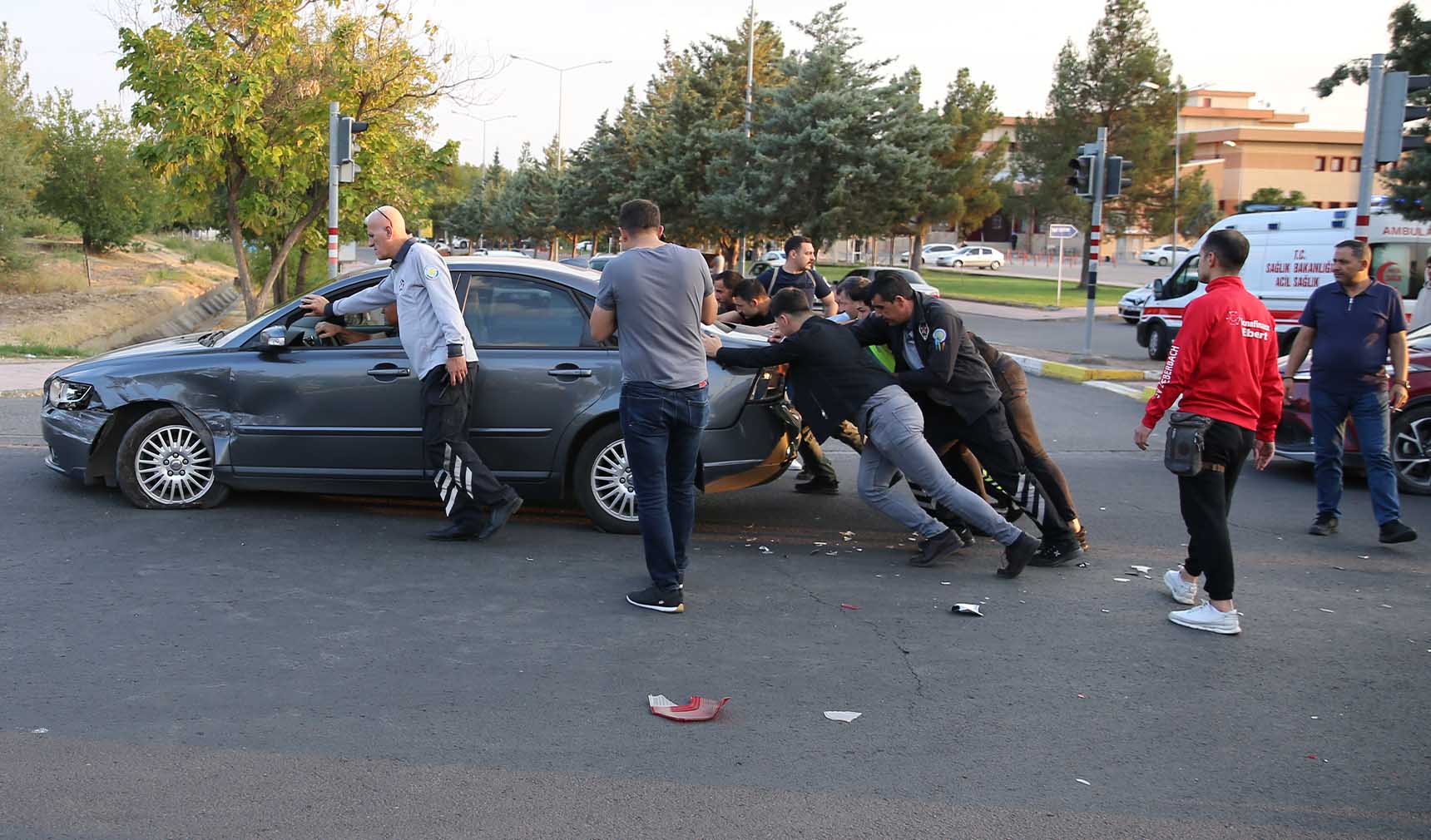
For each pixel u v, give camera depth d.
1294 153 88.88
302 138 18.17
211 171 17.75
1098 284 52.59
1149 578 6.55
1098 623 5.70
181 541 6.71
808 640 5.33
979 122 51.88
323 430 7.16
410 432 7.12
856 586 6.25
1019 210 57.41
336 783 3.79
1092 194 17.91
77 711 4.30
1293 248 18.27
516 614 5.59
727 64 39.38
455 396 6.67
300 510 7.58
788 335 6.47
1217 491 5.52
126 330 26.69
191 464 7.40
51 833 3.41
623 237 5.75
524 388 7.03
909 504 6.72
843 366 6.34
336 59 18.56
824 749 4.16
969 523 6.44
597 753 4.08
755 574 6.43
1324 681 4.95
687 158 37.81
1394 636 5.56
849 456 10.60
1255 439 5.79
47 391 7.59
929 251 74.06
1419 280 18.55
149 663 4.81
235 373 7.20
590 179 47.44
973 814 3.69
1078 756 4.16
